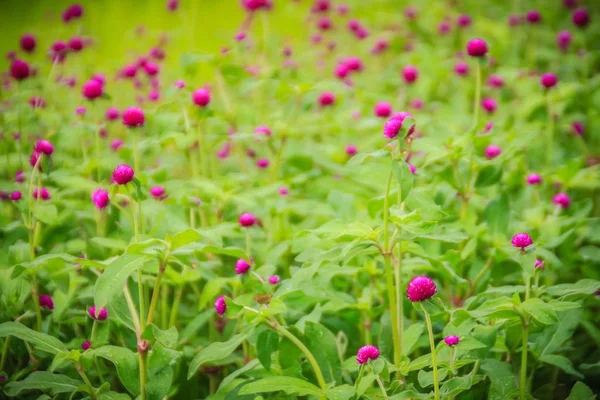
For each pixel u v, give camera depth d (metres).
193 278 1.77
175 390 1.75
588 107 2.53
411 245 1.72
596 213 2.14
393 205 1.72
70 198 2.09
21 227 1.90
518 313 1.64
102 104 2.57
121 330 1.81
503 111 2.56
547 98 2.17
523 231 1.88
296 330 1.72
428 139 1.83
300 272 1.65
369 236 1.64
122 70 2.69
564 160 2.21
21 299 1.76
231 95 2.72
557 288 1.67
